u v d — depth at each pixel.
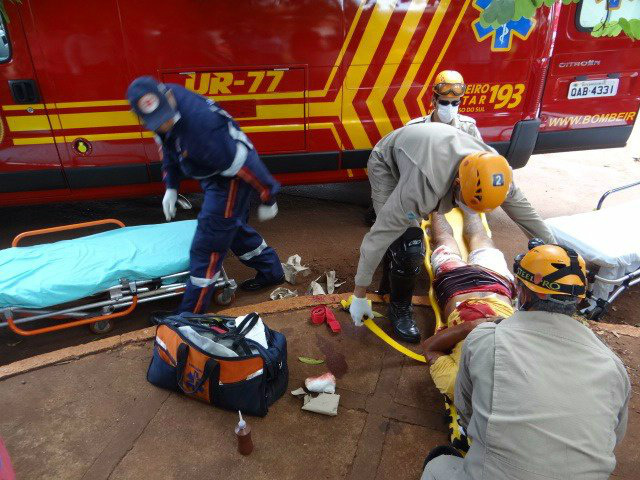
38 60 3.71
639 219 3.90
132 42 3.77
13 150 3.94
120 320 3.57
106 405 2.56
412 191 2.28
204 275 3.13
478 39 4.17
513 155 4.67
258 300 3.76
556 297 1.46
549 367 1.40
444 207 2.40
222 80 3.98
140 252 3.36
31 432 2.40
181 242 3.51
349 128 4.34
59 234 4.88
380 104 4.30
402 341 3.04
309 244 4.64
